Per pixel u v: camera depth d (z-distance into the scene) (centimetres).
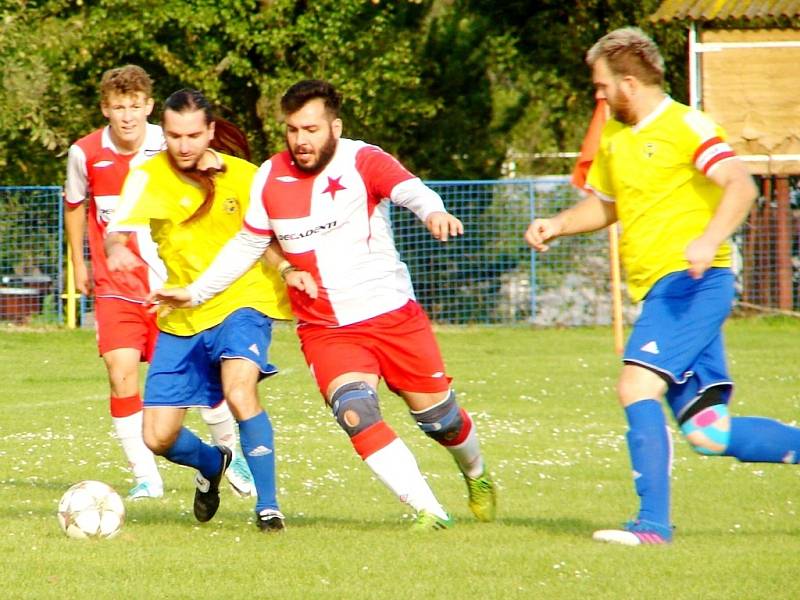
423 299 8288
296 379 5784
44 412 4709
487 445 3891
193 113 2389
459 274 8275
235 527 2488
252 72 9075
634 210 2250
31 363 6425
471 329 8081
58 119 9075
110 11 9044
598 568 2020
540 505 2883
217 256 2409
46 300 7988
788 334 7494
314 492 3083
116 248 2428
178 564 2080
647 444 2212
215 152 2483
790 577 1959
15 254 7962
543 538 2317
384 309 2383
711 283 2222
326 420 4534
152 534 2375
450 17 9981
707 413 2286
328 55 9162
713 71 8062
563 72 10062
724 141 2166
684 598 1834
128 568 2053
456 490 3100
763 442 2298
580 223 2366
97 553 2177
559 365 6269
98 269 2983
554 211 8156
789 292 8044
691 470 3425
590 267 8200
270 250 2417
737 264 8062
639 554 2123
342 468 3466
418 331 2412
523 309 8238
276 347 7188
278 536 2347
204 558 2128
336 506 2873
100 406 4891
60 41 8981
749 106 8056
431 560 2095
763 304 8062
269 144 9419
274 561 2102
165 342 2491
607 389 5394
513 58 10019
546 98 10062
